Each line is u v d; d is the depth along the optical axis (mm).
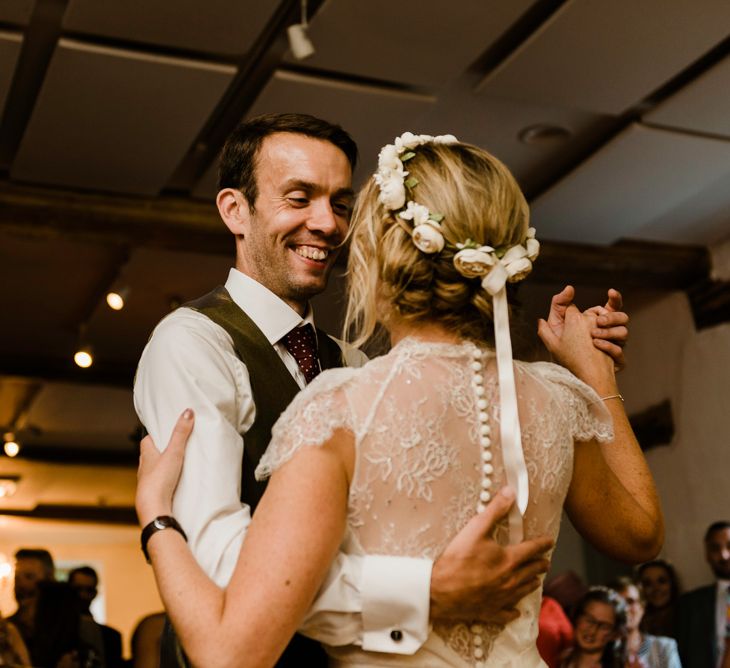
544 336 1864
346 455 1439
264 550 1379
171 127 5117
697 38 4605
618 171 5848
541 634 4793
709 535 5996
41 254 6641
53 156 5391
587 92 5035
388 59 4688
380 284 1575
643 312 7684
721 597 5902
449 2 4277
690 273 7148
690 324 7301
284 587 1357
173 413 1771
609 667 4723
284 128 2125
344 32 4492
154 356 1854
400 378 1484
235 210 2158
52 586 4910
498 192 1556
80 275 7004
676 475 7395
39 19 4504
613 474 1683
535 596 1569
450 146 1603
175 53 4688
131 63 4602
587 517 1679
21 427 9875
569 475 1604
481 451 1491
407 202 1546
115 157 5406
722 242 7062
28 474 11102
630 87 5000
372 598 1422
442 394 1487
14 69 4574
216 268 6891
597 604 4766
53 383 8555
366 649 1445
